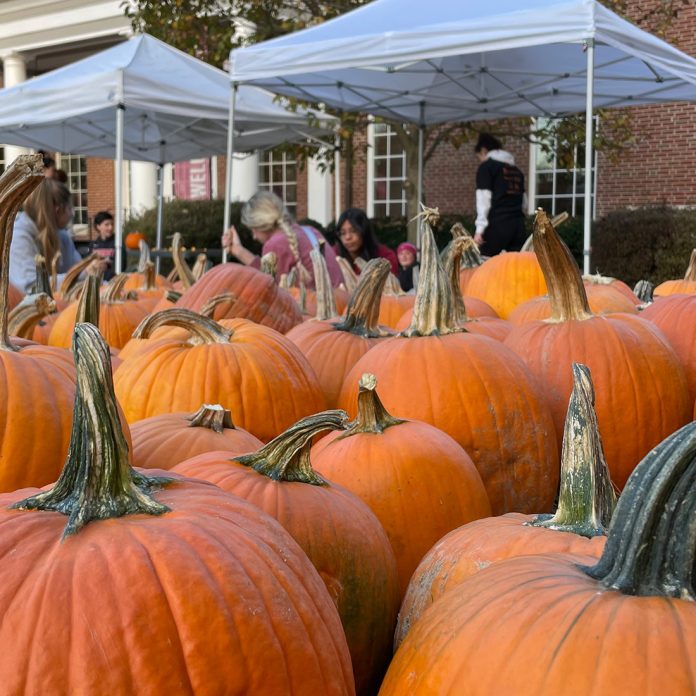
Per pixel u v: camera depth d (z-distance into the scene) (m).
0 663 1.09
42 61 27.53
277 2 15.37
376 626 1.85
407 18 8.15
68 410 2.02
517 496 2.67
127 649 1.11
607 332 3.01
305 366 3.04
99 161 26.64
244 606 1.19
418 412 2.64
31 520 1.23
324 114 12.81
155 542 1.20
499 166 11.06
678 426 3.02
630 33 7.52
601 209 19.86
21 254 6.78
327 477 2.20
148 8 15.77
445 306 2.90
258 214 6.92
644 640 1.10
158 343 3.03
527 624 1.19
